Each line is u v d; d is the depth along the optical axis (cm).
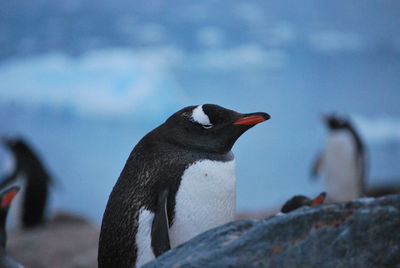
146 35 7450
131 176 959
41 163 3356
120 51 7044
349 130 3347
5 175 3475
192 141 959
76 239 2319
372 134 5572
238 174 4781
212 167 936
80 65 6662
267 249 573
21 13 7531
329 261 557
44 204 3312
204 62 6950
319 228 572
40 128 5641
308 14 7694
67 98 6038
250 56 7081
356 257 555
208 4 7700
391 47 7288
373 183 3706
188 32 7406
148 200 924
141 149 983
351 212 573
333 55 7156
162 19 7688
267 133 5656
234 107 6366
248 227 619
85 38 7350
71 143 5419
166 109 6038
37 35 7331
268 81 6662
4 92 6162
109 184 4697
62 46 7256
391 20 7569
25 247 2259
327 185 3416
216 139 955
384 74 6856
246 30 7519
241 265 568
